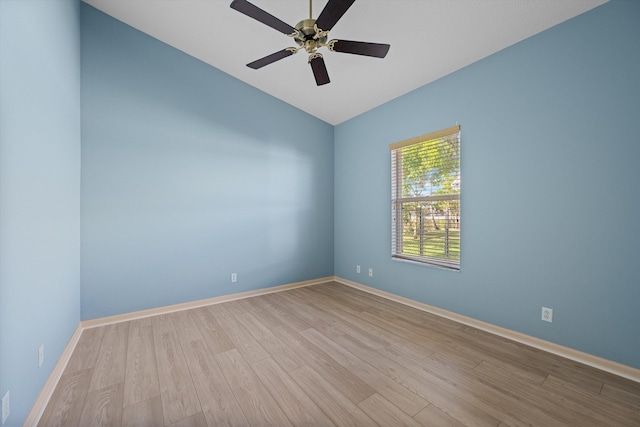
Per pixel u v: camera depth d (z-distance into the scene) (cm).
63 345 199
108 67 274
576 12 193
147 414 148
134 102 287
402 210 335
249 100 361
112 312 274
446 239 285
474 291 260
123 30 282
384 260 357
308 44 195
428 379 178
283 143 390
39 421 142
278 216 385
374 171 370
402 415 146
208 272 329
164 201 302
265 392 166
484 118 250
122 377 181
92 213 265
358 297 355
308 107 399
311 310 307
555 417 144
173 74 309
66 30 212
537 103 217
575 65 197
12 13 125
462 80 267
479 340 232
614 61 181
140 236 289
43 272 160
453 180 277
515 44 229
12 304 122
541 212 216
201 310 308
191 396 162
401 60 270
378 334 245
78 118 250
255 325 265
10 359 120
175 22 273
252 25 264
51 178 175
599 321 189
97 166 268
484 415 146
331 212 440
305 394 164
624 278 180
